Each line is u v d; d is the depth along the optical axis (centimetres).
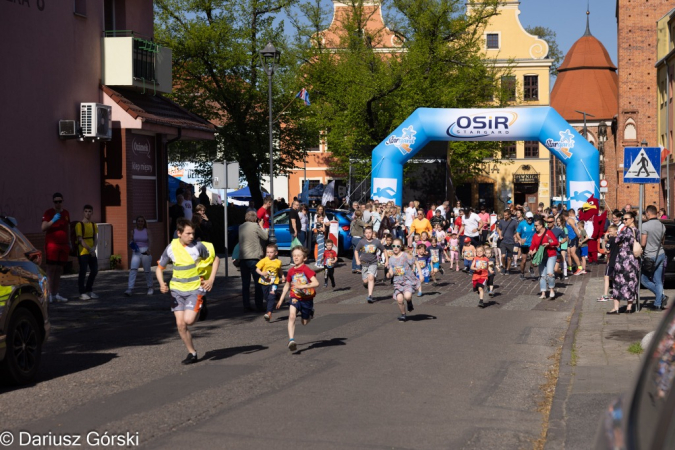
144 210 2572
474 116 3050
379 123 4138
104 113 2336
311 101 4394
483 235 3111
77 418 731
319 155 6756
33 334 923
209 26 3881
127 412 754
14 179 2075
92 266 1750
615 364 992
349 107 4075
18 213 2086
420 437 666
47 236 1686
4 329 862
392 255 1451
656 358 260
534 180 7169
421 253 2103
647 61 5888
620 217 2494
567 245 2408
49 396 831
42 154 2181
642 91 5897
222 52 3900
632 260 1502
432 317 1511
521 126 3025
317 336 1268
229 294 1900
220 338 1255
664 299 1611
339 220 3120
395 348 1148
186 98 4056
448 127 3067
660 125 5341
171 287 1027
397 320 1466
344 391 853
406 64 4066
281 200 4119
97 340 1240
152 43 2602
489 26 7075
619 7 5906
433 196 3684
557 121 2997
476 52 4428
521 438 669
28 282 925
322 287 2108
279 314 1572
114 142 2436
